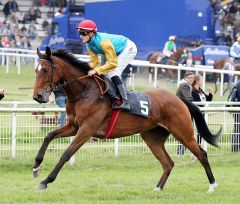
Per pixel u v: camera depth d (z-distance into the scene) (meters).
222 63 29.59
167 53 31.61
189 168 15.80
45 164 15.30
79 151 16.14
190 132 12.86
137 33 34.78
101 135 12.52
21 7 47.94
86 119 12.20
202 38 33.84
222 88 27.56
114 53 12.44
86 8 37.12
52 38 39.53
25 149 15.63
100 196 11.97
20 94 26.36
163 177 12.87
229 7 37.62
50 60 12.09
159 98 12.84
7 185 13.02
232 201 11.69
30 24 44.25
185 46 33.44
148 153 16.72
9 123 15.60
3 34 42.00
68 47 38.19
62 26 39.25
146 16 34.50
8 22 43.00
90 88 12.32
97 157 16.28
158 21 34.12
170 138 17.16
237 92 18.09
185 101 13.21
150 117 12.69
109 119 12.46
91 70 12.28
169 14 33.81
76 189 12.64
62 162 11.95
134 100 12.62
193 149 12.86
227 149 17.14
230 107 16.67
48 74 12.07
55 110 15.41
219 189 12.91
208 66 31.31
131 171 15.23
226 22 37.62
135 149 16.62
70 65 12.28
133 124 12.62
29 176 14.18
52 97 23.06
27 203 11.21
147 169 15.55
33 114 16.98
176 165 16.06
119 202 11.41
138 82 31.05
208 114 17.05
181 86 17.05
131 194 12.30
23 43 42.09
